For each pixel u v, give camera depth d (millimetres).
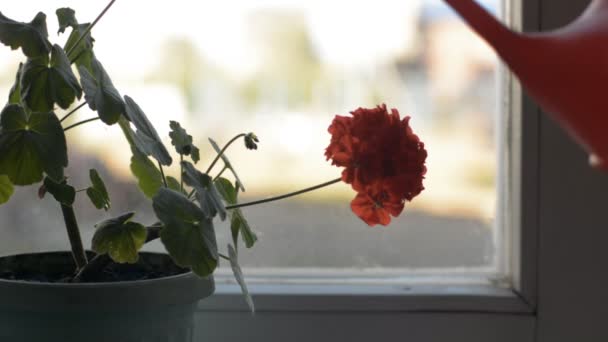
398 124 896
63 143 875
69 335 880
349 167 897
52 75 872
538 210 1073
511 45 688
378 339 1083
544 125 1067
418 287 1110
